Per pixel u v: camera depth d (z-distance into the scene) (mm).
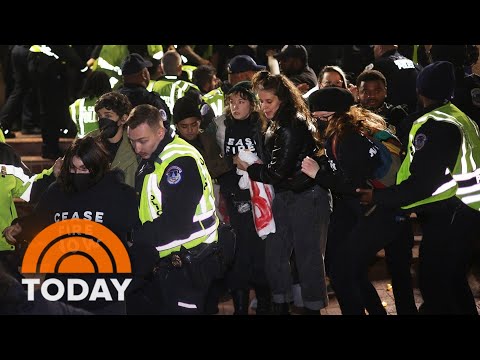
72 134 11586
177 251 5582
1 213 6090
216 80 8984
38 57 10430
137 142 5516
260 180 6473
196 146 6941
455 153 5738
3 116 11023
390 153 6098
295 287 7039
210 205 5656
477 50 7961
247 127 6914
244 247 6840
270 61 10484
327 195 6586
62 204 5266
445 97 5980
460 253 5906
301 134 6344
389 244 6609
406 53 9461
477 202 5848
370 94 7141
